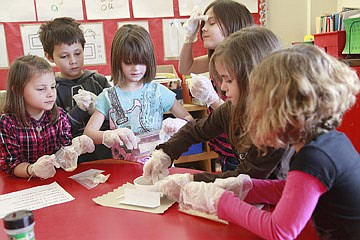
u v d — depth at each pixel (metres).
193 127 1.14
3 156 1.25
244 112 0.87
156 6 2.73
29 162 1.32
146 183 1.04
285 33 3.03
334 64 0.64
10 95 1.27
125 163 1.30
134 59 1.39
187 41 1.81
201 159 2.58
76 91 1.70
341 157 0.64
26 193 1.05
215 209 0.79
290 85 0.61
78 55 1.69
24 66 1.23
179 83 2.42
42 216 0.88
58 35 1.62
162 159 1.07
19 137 1.28
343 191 0.64
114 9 2.65
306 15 3.05
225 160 1.38
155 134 1.36
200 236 0.74
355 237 0.65
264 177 0.90
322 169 0.61
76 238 0.75
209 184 0.83
